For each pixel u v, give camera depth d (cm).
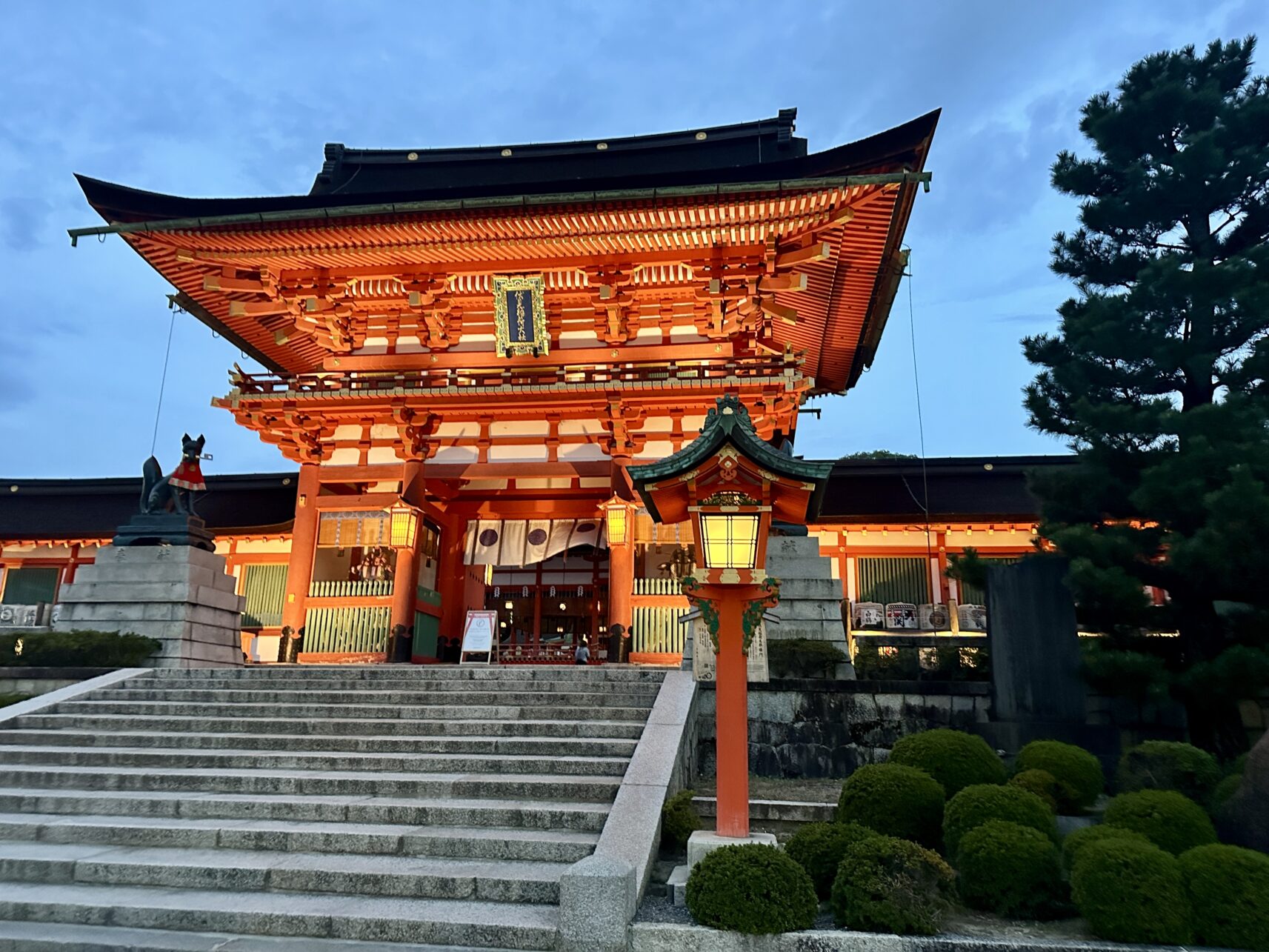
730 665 834
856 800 884
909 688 1296
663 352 2278
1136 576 1339
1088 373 1505
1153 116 1550
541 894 748
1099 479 1451
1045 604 1273
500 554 2452
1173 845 754
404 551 2158
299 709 1333
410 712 1300
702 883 673
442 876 769
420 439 2270
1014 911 713
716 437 838
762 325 2303
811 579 1595
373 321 2447
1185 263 1541
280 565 3147
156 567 1805
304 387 2266
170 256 2322
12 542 3409
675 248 2170
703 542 852
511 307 2247
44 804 1013
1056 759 1012
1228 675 1168
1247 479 1138
